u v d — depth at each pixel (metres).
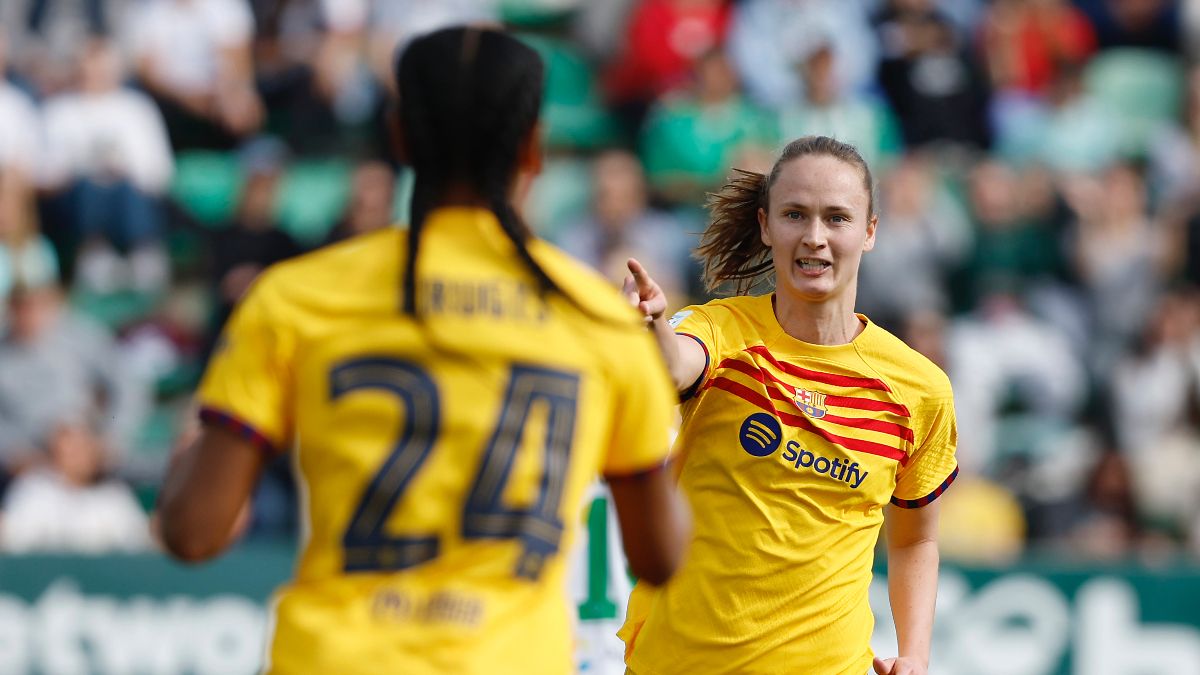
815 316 14.23
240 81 41.94
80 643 28.09
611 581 17.03
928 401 14.37
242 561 28.45
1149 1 45.47
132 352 37.50
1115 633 28.41
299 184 40.59
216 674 28.12
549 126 42.59
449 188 9.81
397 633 9.09
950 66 42.56
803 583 14.04
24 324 33.78
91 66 39.44
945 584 28.44
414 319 9.35
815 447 14.05
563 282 9.77
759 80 41.09
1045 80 43.91
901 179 37.81
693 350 13.83
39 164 39.06
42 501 31.39
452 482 9.21
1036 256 39.53
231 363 9.40
